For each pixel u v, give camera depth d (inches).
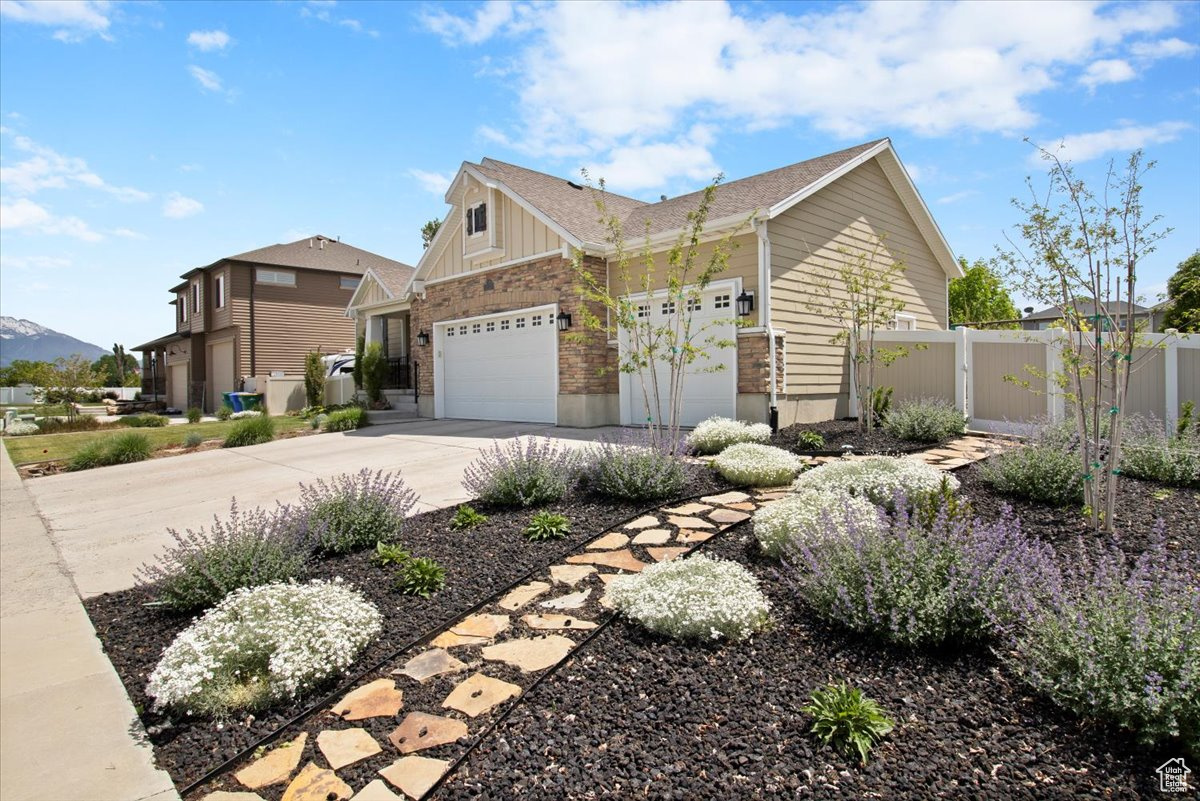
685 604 128.4
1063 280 179.3
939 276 593.6
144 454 418.3
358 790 91.2
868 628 123.3
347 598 141.1
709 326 403.5
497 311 522.9
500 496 231.6
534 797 87.1
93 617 159.5
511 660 125.2
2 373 1540.4
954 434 354.0
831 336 442.6
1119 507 191.3
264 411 725.3
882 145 474.9
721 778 87.7
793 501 179.0
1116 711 90.4
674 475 240.1
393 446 411.5
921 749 91.2
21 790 93.7
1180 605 100.3
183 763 100.7
